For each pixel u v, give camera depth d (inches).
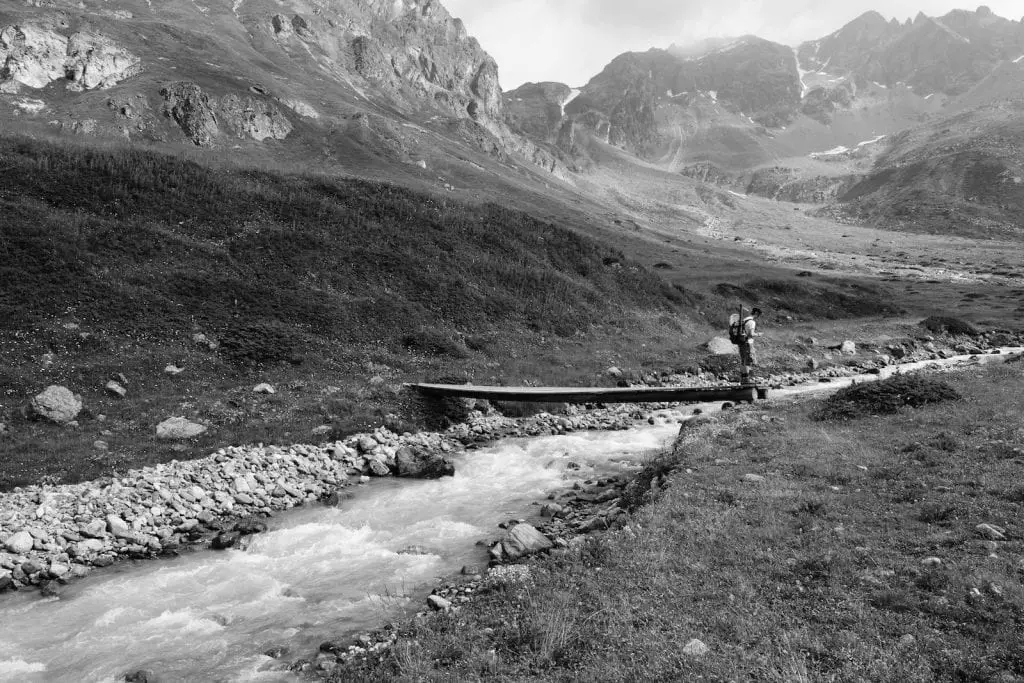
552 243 2363.4
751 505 491.8
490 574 443.2
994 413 687.7
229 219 1673.2
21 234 1272.1
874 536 406.6
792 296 3277.6
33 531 611.8
